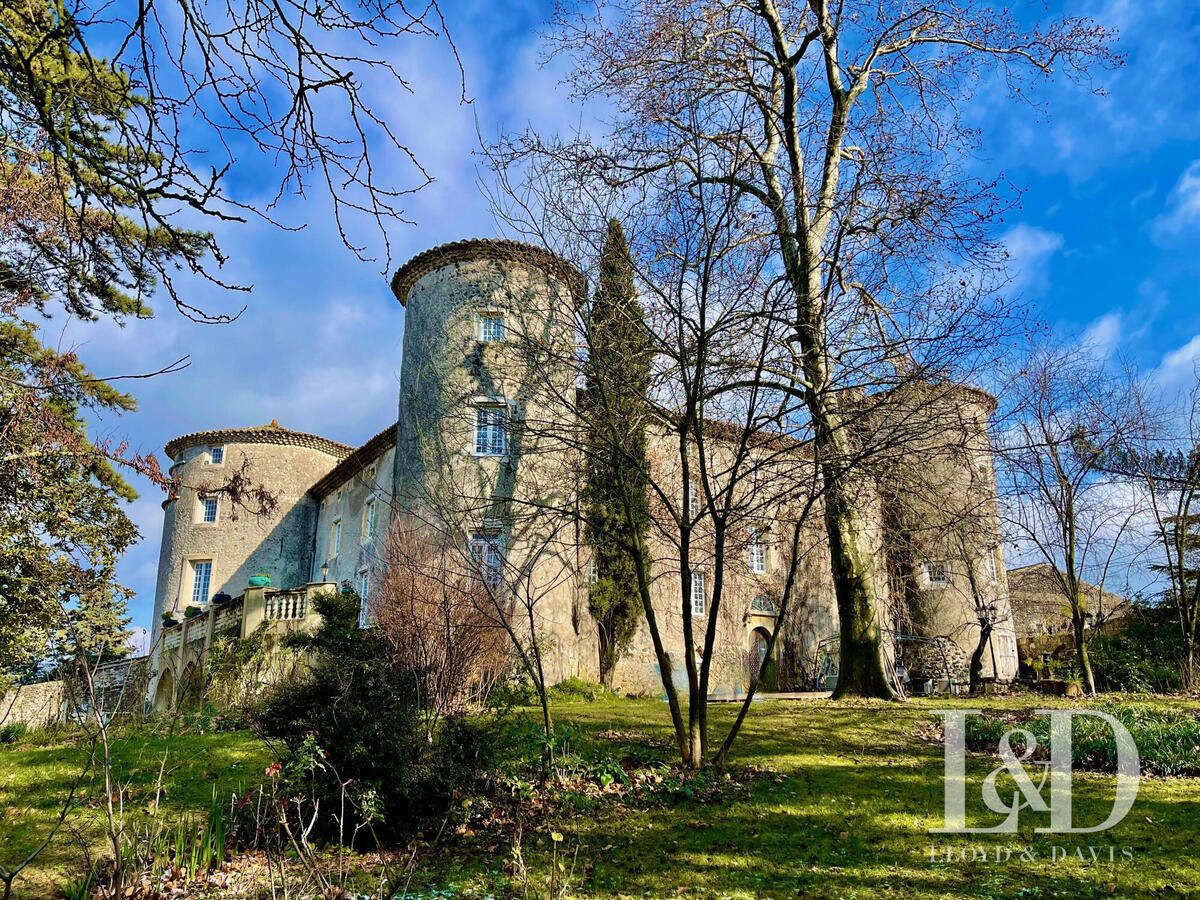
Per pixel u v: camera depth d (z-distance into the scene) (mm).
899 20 14391
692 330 7926
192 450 32625
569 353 8539
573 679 17906
